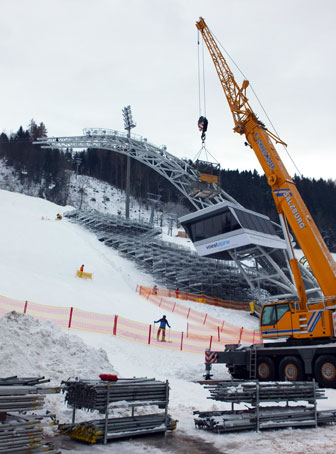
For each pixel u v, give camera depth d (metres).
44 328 10.20
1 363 8.31
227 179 163.75
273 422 8.35
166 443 6.98
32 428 5.66
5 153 154.50
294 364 15.63
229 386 8.83
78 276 39.97
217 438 7.38
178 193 168.25
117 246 57.78
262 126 23.02
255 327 38.12
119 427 7.13
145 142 69.00
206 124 33.41
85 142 72.75
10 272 33.03
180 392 11.92
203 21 37.22
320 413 9.06
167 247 56.00
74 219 66.50
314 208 152.00
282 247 45.34
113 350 18.39
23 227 53.62
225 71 32.88
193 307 39.88
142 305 35.03
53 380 8.61
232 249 44.78
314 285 43.38
